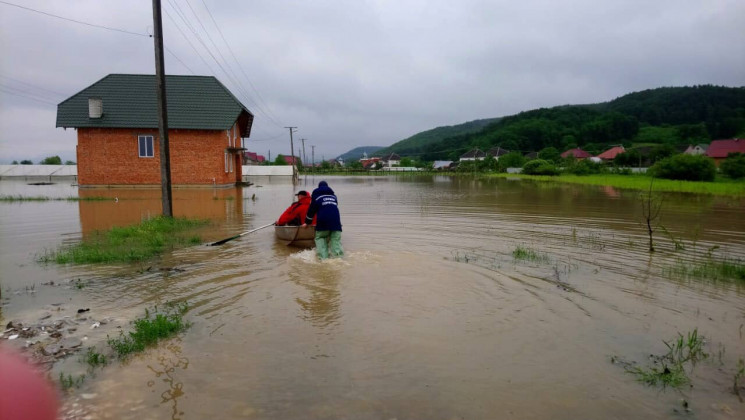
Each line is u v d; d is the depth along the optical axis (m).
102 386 3.58
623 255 8.20
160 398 3.43
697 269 7.12
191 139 29.17
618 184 29.34
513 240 9.71
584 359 4.09
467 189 28.91
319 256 8.04
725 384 3.68
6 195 22.17
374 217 13.73
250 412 3.25
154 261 7.69
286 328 4.74
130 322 4.92
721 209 15.74
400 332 4.65
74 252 8.09
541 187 30.47
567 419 3.21
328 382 3.67
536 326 4.82
